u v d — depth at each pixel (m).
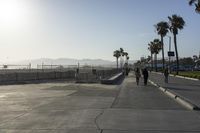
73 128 12.61
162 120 14.50
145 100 23.03
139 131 12.06
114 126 13.02
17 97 24.91
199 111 17.44
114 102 21.61
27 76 52.44
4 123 13.71
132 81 50.94
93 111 17.28
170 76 78.06
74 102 21.53
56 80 53.97
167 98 24.64
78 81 46.22
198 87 36.44
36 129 12.42
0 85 39.69
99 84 41.56
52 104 20.41
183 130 12.28
